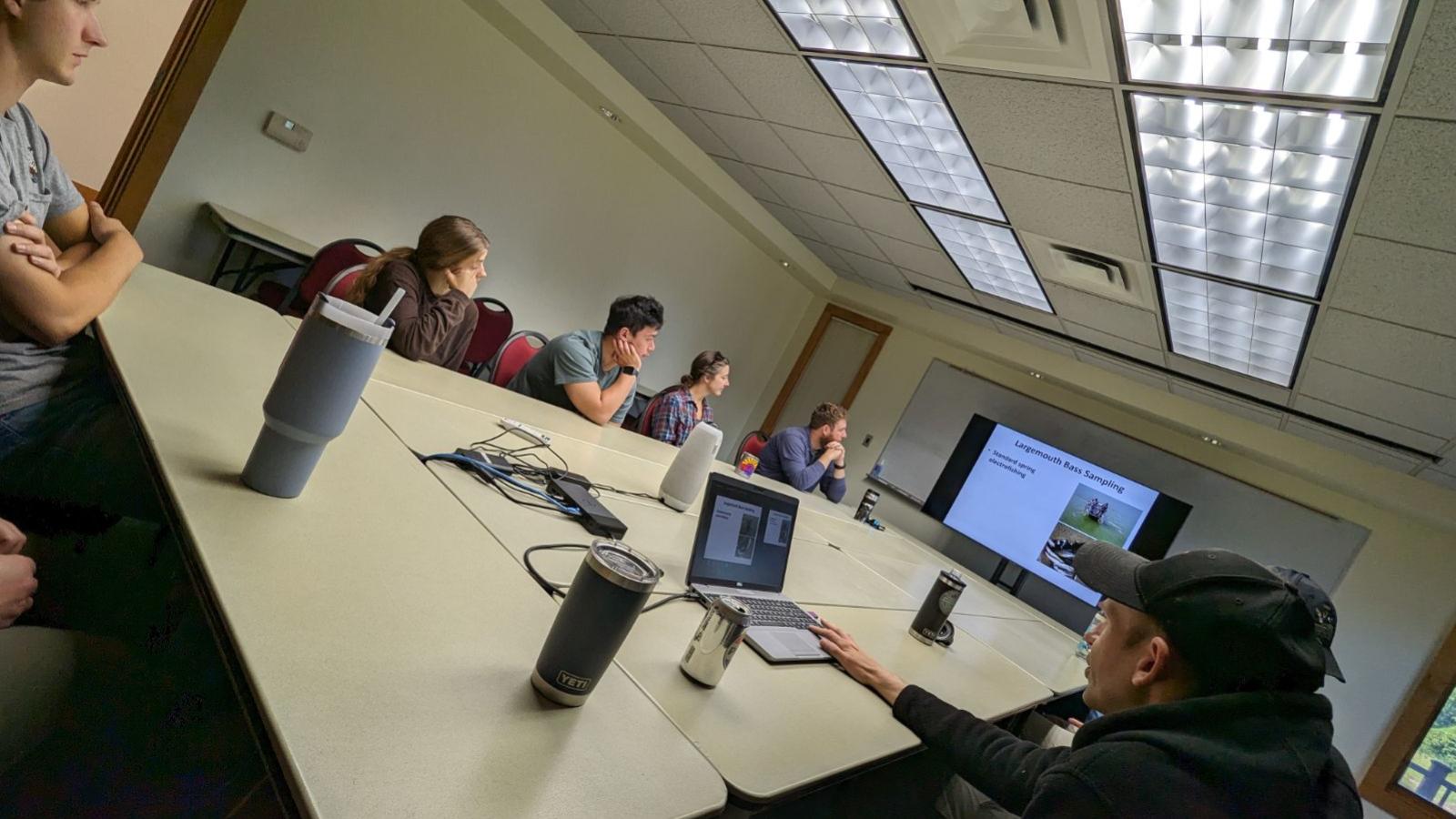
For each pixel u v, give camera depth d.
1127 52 2.01
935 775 1.99
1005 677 2.02
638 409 4.62
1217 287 3.12
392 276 2.07
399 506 1.10
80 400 1.24
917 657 1.76
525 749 0.71
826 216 4.65
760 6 2.64
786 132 3.64
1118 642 1.16
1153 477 5.05
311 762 0.56
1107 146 2.44
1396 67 1.66
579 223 4.57
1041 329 4.87
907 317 5.96
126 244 1.32
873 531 3.59
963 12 2.19
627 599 0.78
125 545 1.05
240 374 1.28
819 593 1.88
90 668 0.84
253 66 3.09
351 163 3.50
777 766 0.93
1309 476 4.50
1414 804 3.92
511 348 2.97
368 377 0.90
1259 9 1.73
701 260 5.48
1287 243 2.56
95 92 3.54
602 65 3.89
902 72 2.67
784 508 1.61
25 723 0.79
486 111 3.86
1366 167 1.99
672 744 0.85
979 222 3.61
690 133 4.35
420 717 0.67
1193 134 2.22
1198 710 0.98
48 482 1.17
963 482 5.64
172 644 0.89
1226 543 4.71
